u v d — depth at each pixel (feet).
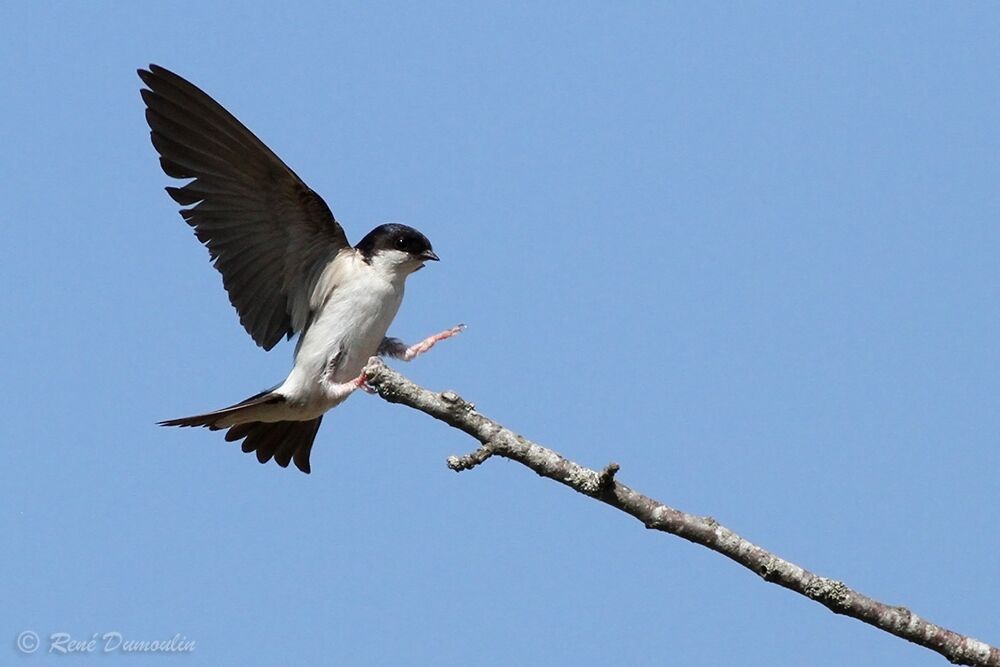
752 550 28.37
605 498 28.07
